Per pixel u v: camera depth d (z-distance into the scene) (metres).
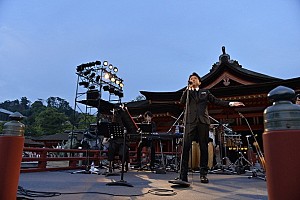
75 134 13.79
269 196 1.16
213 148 7.13
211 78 15.10
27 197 2.43
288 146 1.13
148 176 5.14
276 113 1.19
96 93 12.90
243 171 6.49
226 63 14.71
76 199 2.35
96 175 5.31
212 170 7.01
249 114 14.55
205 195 2.72
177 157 7.57
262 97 12.96
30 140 32.50
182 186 3.40
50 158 6.49
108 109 14.57
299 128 1.14
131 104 19.05
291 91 1.22
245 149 8.22
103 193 2.73
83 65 13.47
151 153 7.06
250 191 3.10
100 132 5.25
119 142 5.38
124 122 4.89
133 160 10.02
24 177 4.69
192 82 4.09
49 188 3.12
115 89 15.08
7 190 1.79
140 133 4.97
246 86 13.00
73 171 6.44
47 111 52.69
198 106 3.89
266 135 1.21
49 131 49.44
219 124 6.92
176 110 15.39
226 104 3.90
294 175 1.09
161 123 15.78
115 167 7.36
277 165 1.14
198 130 3.89
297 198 1.07
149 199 2.42
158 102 15.57
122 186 3.38
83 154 9.13
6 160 1.82
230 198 2.55
